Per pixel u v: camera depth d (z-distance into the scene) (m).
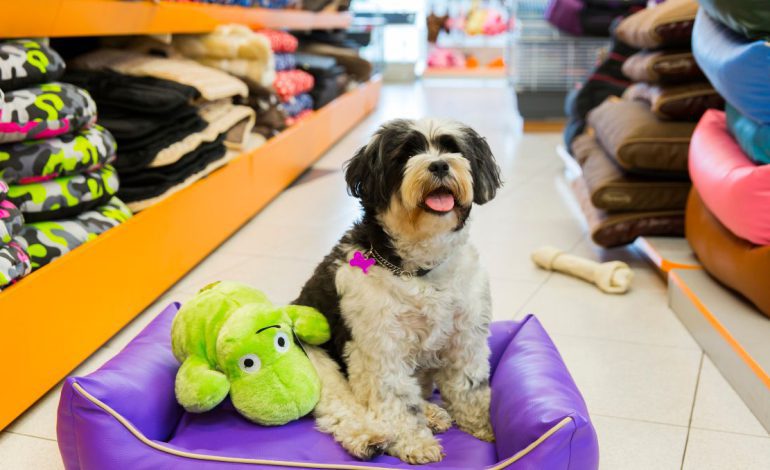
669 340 2.52
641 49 4.36
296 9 5.57
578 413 1.56
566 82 6.44
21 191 2.27
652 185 3.14
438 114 7.41
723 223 2.44
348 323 1.79
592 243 3.57
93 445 1.62
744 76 2.23
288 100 4.91
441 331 1.79
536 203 4.29
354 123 6.82
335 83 6.09
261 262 3.28
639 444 1.92
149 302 2.76
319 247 3.49
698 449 1.89
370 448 1.64
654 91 3.40
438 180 1.68
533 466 1.52
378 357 1.76
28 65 2.27
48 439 1.97
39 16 2.34
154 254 2.79
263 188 4.10
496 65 10.16
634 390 2.19
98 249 2.39
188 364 1.75
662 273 3.08
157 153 2.93
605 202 3.17
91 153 2.49
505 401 1.76
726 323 2.28
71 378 1.66
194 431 1.78
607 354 2.42
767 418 1.96
